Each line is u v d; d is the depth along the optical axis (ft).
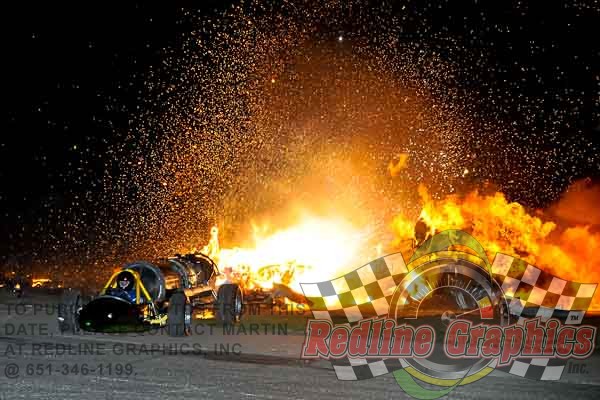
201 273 41.39
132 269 35.76
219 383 23.48
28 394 21.61
